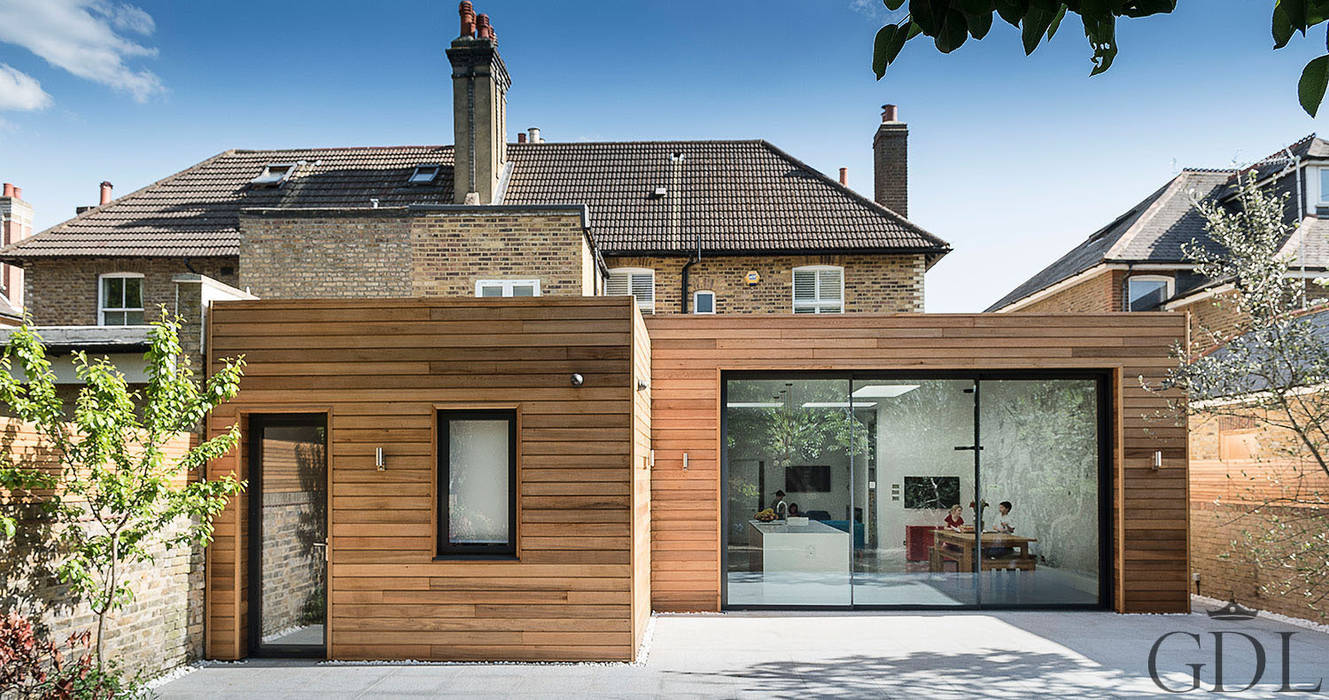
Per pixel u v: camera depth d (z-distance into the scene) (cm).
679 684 759
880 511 1111
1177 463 1080
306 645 861
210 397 757
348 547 849
